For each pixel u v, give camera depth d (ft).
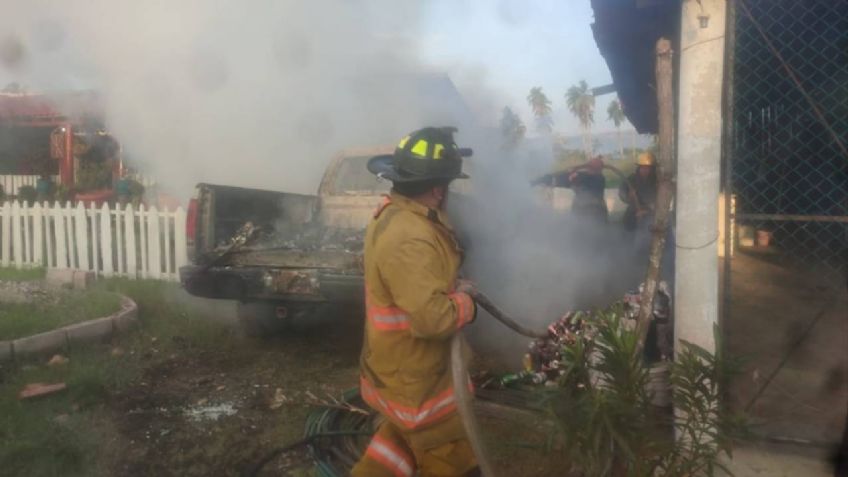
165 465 11.60
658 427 9.71
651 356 11.97
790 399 10.81
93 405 13.87
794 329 11.32
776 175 12.83
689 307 10.47
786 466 10.31
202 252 17.66
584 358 8.89
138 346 17.71
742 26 11.68
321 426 11.30
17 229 27.89
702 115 10.27
